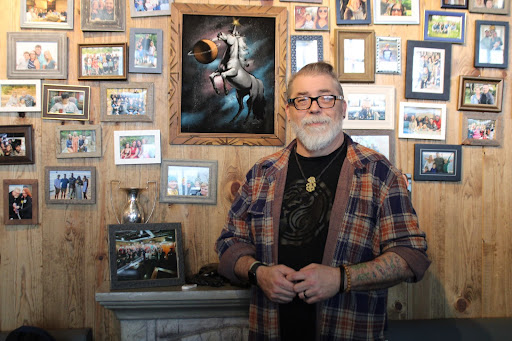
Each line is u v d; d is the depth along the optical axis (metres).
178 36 1.65
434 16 1.73
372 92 1.70
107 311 1.65
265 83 1.69
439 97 1.72
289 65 1.69
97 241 1.65
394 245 1.09
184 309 1.45
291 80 1.27
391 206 1.12
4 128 1.62
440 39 1.73
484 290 1.74
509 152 1.76
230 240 1.28
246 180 1.35
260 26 1.69
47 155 1.65
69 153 1.64
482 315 1.74
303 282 1.03
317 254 1.14
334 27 1.72
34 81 1.63
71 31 1.66
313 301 1.04
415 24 1.73
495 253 1.75
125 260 1.45
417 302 1.72
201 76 1.67
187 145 1.67
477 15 1.76
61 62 1.63
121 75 1.63
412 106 1.72
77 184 1.64
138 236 1.48
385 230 1.11
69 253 1.64
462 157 1.75
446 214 1.74
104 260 1.65
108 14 1.65
